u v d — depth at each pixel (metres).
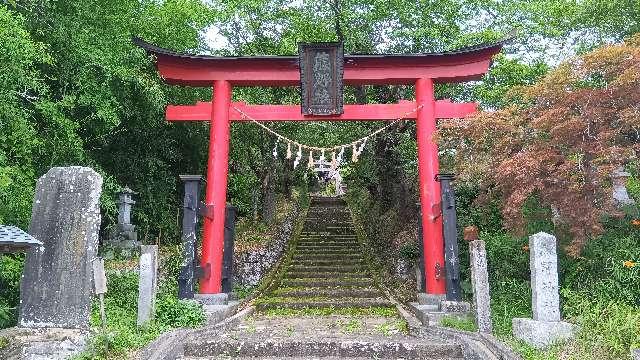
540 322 5.94
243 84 10.55
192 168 14.61
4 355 5.23
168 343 6.02
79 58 9.46
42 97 8.91
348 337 7.16
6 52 6.92
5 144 7.72
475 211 10.82
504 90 11.34
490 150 7.81
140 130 12.76
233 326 8.38
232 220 10.96
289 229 18.64
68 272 6.18
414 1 12.95
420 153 10.06
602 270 7.13
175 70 10.23
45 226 6.32
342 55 10.09
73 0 9.50
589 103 6.82
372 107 10.33
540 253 6.16
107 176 11.38
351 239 17.12
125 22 10.69
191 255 8.50
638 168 7.06
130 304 8.02
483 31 12.19
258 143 15.44
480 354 5.69
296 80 10.41
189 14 11.70
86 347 5.49
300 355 6.47
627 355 5.07
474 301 6.96
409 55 10.11
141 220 13.98
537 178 6.81
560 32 12.13
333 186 29.64
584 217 6.57
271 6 13.80
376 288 12.25
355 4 13.02
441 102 10.34
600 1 10.59
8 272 6.94
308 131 15.51
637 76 6.12
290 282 12.61
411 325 8.06
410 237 13.89
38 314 6.05
